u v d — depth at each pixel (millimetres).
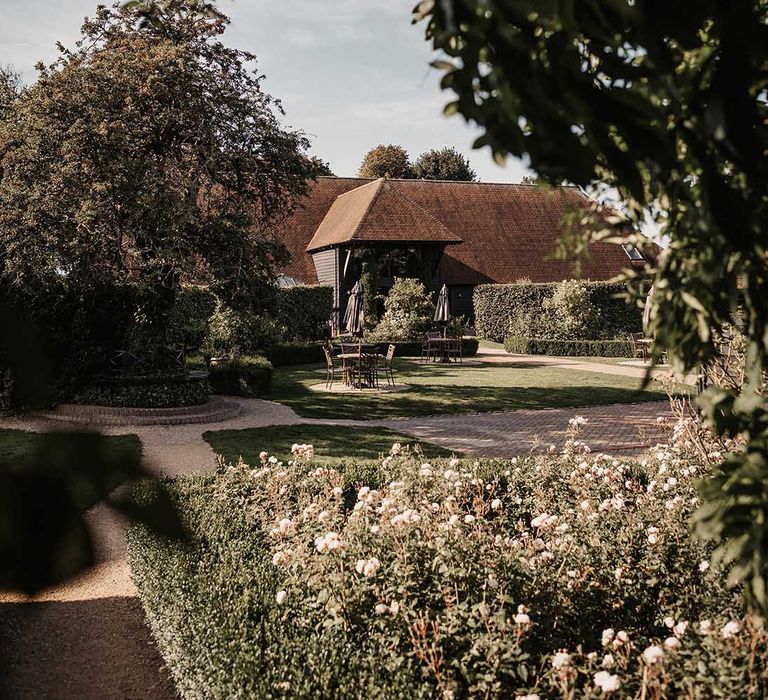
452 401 18531
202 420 14953
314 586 4426
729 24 1146
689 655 3496
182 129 15398
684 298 1728
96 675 5160
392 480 7754
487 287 37219
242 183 16844
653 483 6527
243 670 3713
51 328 986
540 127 1069
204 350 22469
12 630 1318
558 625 4207
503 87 1032
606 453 12594
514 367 26656
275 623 4184
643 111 1163
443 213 41375
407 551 4367
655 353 1814
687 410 7637
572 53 1092
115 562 7219
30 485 898
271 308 17078
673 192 1507
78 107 14141
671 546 5047
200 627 4414
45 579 897
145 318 14500
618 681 3045
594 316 32906
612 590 4664
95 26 15211
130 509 943
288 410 17000
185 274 15281
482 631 3801
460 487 6816
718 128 1286
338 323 35438
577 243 1976
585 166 1100
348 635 4055
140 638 5770
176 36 15062
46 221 13039
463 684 3590
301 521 5809
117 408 14516
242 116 15867
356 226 34406
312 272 38594
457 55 1278
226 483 7078
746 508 1604
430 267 35469
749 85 1330
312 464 9148
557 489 7480
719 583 4465
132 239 14656
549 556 4719
